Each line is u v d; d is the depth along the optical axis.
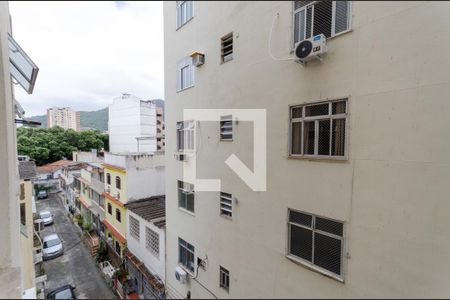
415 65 3.37
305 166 4.71
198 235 7.51
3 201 1.48
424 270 3.41
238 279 6.22
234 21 6.12
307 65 4.60
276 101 5.19
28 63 2.04
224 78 6.45
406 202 3.53
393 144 3.61
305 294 4.82
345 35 4.07
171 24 8.50
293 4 4.89
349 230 4.15
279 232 5.23
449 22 3.10
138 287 9.54
